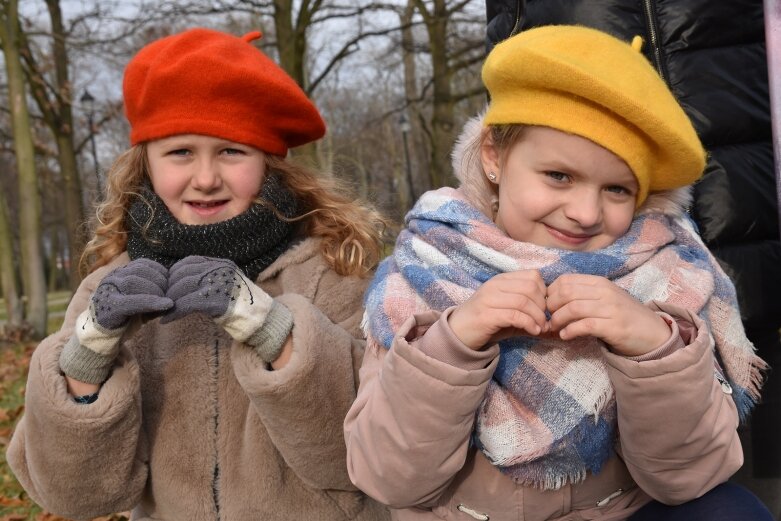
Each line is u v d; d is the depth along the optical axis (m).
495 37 2.44
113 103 14.06
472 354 1.33
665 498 1.44
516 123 1.46
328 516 1.86
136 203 1.93
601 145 1.38
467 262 1.57
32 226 10.55
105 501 1.76
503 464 1.47
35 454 1.66
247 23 14.83
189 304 1.55
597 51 1.41
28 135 10.55
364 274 2.05
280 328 1.68
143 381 1.86
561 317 1.33
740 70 2.25
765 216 2.26
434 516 1.60
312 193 2.04
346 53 11.70
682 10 2.23
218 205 1.87
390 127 27.56
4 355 9.06
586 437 1.47
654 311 1.39
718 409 1.37
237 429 1.84
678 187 1.56
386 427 1.39
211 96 1.80
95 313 1.53
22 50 12.64
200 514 1.81
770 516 1.42
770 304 2.27
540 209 1.46
